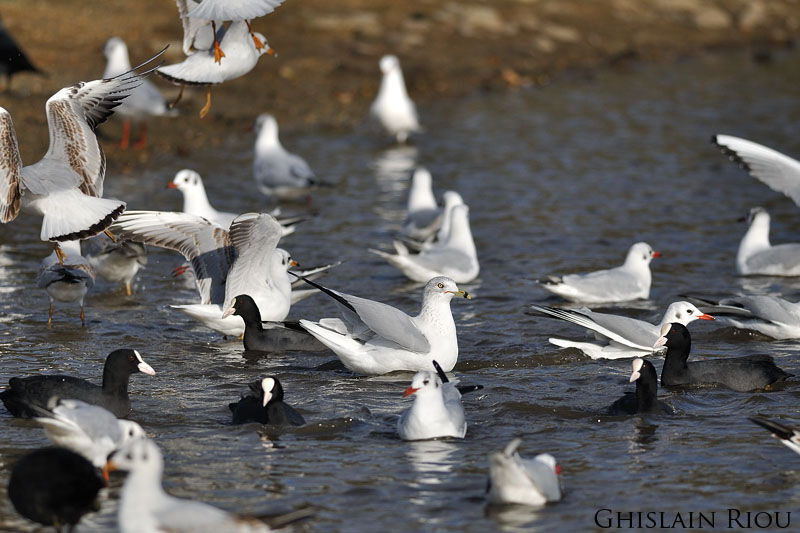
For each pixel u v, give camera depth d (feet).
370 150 101.96
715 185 90.02
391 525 32.58
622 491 35.22
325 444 39.17
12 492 31.65
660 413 42.52
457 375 47.91
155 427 40.86
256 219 48.93
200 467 36.94
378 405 43.65
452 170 94.43
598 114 119.34
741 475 36.58
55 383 41.37
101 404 41.22
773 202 84.69
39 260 65.77
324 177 91.35
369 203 83.61
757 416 42.39
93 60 111.55
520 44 153.17
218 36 52.06
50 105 40.63
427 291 47.67
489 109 121.39
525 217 79.20
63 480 31.35
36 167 39.81
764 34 181.47
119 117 102.83
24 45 114.11
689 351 46.29
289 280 54.49
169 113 92.89
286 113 112.47
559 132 110.11
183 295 61.11
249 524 28.60
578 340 52.90
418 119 115.75
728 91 133.49
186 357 50.11
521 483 33.32
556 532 32.14
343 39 141.18
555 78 140.56
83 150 40.91
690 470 37.01
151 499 28.81
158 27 126.93
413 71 133.69
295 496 34.63
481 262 68.03
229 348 51.75
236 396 44.88
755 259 65.72
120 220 51.83
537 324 55.72
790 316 52.47
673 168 95.71
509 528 32.37
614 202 83.82
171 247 52.75
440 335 47.16
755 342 52.90
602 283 59.47
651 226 77.10
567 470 36.99
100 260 59.52
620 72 146.51
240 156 96.27
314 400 44.19
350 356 47.11
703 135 109.09
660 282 64.13
